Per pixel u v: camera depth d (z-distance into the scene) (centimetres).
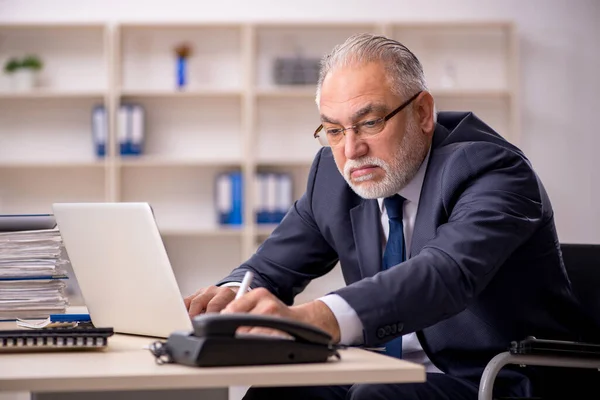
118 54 619
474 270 165
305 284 236
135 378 122
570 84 650
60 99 641
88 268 183
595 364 183
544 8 649
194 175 648
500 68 645
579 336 211
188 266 643
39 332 150
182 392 170
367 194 199
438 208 191
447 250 166
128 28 632
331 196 222
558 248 206
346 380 127
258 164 633
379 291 154
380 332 151
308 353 134
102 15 637
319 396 194
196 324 130
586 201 650
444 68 644
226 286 217
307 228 233
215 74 643
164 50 641
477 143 197
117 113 617
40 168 642
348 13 644
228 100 648
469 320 199
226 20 641
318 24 622
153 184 646
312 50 644
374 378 127
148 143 643
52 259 197
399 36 643
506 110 644
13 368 129
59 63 638
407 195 204
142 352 152
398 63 198
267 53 645
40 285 199
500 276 200
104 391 166
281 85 627
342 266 217
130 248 172
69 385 121
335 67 199
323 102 200
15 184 641
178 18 640
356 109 194
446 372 200
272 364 132
